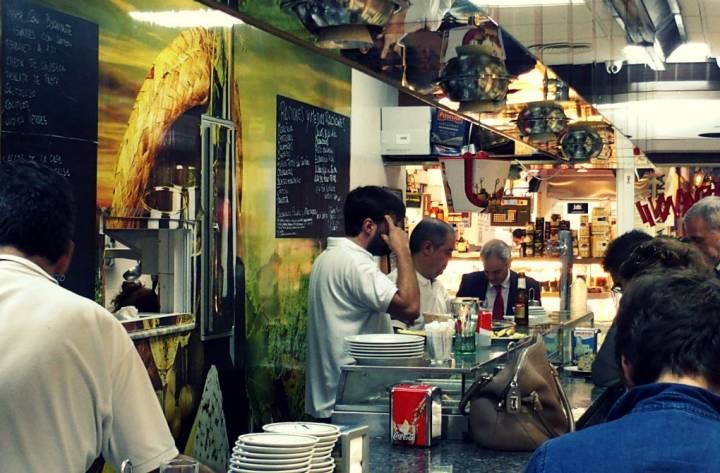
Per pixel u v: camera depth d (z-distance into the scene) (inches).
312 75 257.4
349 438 109.3
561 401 137.3
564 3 126.9
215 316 203.3
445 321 160.6
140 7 175.6
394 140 311.0
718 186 436.1
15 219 90.3
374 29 91.5
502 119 184.9
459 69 119.9
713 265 187.6
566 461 61.9
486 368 150.7
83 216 158.7
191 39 193.8
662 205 435.5
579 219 390.9
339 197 276.7
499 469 122.4
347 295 175.6
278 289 238.5
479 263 368.5
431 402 133.9
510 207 376.5
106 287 175.2
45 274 91.9
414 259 212.4
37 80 148.3
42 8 149.0
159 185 182.2
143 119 176.9
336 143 273.7
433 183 376.8
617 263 152.9
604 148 265.6
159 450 93.3
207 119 200.5
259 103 226.2
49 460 86.0
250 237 222.1
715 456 59.2
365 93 299.3
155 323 177.2
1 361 85.4
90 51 161.3
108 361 90.8
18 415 84.8
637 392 64.3
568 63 148.4
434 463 125.5
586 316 245.0
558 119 195.0
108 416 91.3
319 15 85.7
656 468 59.7
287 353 245.6
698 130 359.3
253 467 100.8
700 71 330.3
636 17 181.5
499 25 97.8
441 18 90.4
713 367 63.4
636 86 265.4
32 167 93.0
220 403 208.1
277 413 239.8
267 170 230.7
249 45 220.7
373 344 144.7
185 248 190.2
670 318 64.7
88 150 160.4
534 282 270.8
